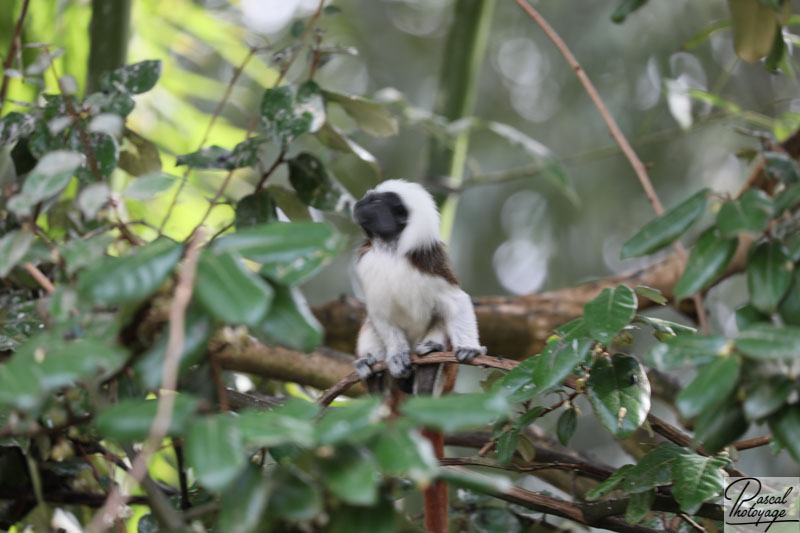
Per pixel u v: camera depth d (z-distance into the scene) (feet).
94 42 26.20
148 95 29.25
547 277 60.39
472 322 24.61
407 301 24.31
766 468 51.65
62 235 23.68
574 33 59.52
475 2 32.48
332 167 29.04
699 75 58.13
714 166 57.00
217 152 22.18
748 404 13.51
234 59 30.83
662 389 29.40
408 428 11.68
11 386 11.64
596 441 57.93
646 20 56.70
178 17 30.25
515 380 17.89
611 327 16.17
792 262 14.67
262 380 29.50
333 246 13.16
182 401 11.75
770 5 21.85
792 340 12.69
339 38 58.59
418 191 25.44
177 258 12.59
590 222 58.70
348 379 20.36
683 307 30.14
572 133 59.06
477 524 22.57
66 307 13.56
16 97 26.84
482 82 63.36
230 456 10.91
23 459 19.85
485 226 62.64
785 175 17.03
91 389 14.46
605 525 19.54
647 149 57.52
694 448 18.37
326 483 11.46
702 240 15.46
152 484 14.38
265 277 13.34
